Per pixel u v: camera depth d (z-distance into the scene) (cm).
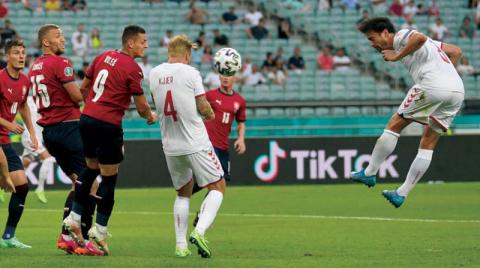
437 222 3828
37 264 2503
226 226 3719
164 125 2650
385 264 2516
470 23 8194
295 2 8231
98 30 7819
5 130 2956
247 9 8188
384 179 6109
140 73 2681
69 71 2847
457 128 6331
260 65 7675
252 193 5453
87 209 2784
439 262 2561
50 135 2883
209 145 2659
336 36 7981
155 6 8081
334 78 7394
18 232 3484
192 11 7988
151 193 5512
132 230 3578
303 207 4597
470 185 5969
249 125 6253
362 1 8325
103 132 2673
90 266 2459
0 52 7188
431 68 2859
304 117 6294
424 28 8156
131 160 5891
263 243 3106
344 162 6084
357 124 6331
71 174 2930
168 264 2492
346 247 2966
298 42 7881
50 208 4584
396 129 2916
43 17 7869
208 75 7088
